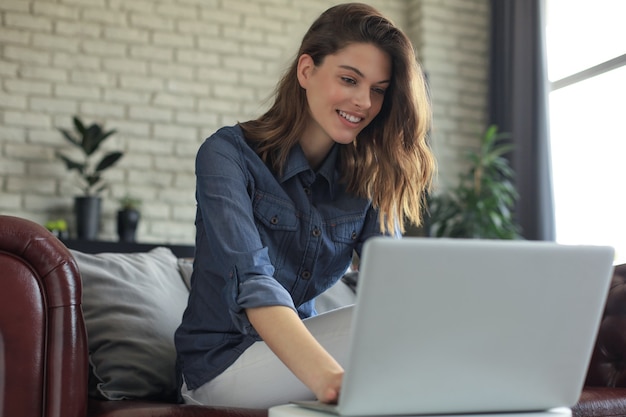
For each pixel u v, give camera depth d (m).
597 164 5.52
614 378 1.82
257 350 1.48
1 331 1.33
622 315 1.84
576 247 1.04
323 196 1.71
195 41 5.72
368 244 0.94
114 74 5.52
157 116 5.60
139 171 5.54
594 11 5.61
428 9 6.16
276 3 5.92
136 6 5.60
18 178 5.26
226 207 1.45
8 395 1.32
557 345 1.08
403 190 1.74
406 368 1.01
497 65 6.12
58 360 1.35
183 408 1.32
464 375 1.04
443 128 6.16
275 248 1.62
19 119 5.29
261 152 1.64
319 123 1.62
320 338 1.39
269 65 5.86
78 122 5.06
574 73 5.74
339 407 1.01
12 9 5.33
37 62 5.36
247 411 1.34
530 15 5.84
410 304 0.98
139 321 1.78
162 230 5.55
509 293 1.02
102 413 1.40
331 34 1.59
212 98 5.73
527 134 5.79
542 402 1.12
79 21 5.46
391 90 1.68
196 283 1.62
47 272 1.36
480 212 5.49
